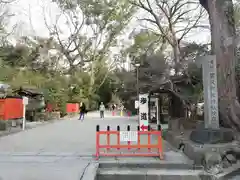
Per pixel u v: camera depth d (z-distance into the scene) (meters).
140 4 17.97
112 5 34.59
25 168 5.85
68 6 35.28
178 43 14.92
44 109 22.08
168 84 12.23
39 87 24.30
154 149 7.95
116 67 41.88
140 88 15.70
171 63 12.90
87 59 40.34
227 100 7.84
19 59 29.62
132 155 6.82
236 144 6.71
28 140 9.95
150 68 13.53
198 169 6.12
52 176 5.33
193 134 7.46
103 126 15.60
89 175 5.35
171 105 14.73
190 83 11.41
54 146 8.54
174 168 6.19
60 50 36.81
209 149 6.33
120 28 37.75
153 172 5.91
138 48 23.27
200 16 16.61
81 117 21.77
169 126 11.23
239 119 7.66
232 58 8.07
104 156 6.96
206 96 7.47
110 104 49.34
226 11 8.29
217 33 8.28
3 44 27.88
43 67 33.75
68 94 33.72
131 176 5.71
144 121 10.39
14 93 18.31
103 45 40.12
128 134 6.84
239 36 8.70
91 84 40.00
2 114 14.05
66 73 38.84
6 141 9.70
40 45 33.25
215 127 7.27
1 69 24.80
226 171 5.86
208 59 7.48
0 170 5.70
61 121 20.25
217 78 8.10
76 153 7.34
